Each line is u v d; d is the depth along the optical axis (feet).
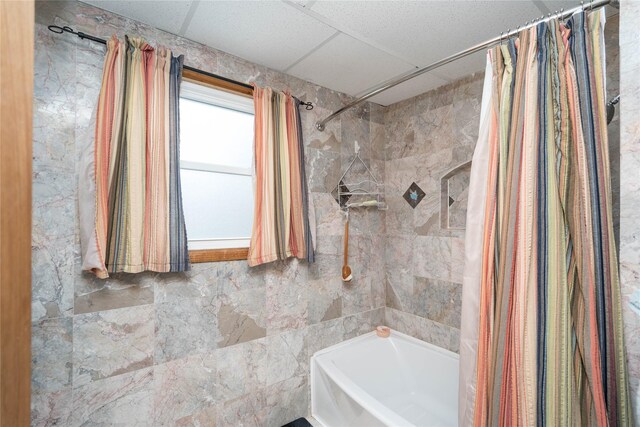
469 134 5.82
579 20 2.96
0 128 1.53
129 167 3.93
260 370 5.35
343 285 6.66
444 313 6.26
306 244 5.70
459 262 6.01
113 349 4.00
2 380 1.52
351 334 6.79
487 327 3.41
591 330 2.74
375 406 4.58
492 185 3.47
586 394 2.75
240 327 5.12
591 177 2.82
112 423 3.97
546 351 2.94
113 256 3.79
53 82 3.64
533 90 3.22
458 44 4.80
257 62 5.38
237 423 5.07
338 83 6.25
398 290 7.18
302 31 4.46
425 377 6.29
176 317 4.49
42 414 3.54
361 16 4.11
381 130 7.43
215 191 5.12
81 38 3.80
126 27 4.15
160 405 4.33
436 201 6.39
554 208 2.99
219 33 4.52
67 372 3.69
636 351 2.50
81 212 3.68
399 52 5.06
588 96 2.88
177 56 4.56
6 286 1.54
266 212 5.16
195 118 4.95
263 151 5.14
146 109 4.11
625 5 2.53
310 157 6.16
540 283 3.02
